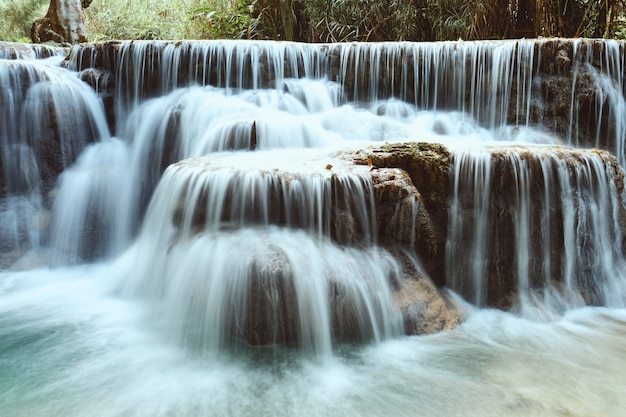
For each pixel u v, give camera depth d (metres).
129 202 7.32
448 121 7.59
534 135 7.18
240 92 7.90
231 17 12.57
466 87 7.79
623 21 10.01
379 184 4.76
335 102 8.09
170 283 4.68
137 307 5.14
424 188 5.09
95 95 7.80
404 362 3.96
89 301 5.40
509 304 5.04
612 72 7.11
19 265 6.44
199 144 6.70
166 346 4.28
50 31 10.64
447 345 4.28
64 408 3.32
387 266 4.64
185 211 4.94
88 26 14.41
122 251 7.18
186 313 4.43
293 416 3.20
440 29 10.45
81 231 6.86
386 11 10.95
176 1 14.80
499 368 3.86
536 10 9.84
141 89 7.99
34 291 5.72
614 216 5.47
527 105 7.40
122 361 3.99
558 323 4.80
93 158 7.43
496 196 5.14
